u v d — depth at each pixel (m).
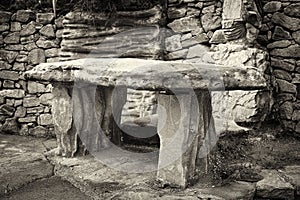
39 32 4.12
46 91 4.11
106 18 4.05
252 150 3.20
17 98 4.20
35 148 3.51
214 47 3.86
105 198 2.19
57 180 2.58
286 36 3.89
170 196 2.18
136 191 2.26
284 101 3.95
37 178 2.60
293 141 3.62
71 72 2.63
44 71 2.76
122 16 4.07
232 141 3.30
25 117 4.21
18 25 4.11
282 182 2.45
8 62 4.16
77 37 4.03
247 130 3.55
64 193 2.34
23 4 4.09
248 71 2.38
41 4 4.07
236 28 3.67
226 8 3.70
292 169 2.74
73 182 2.51
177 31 4.13
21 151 3.36
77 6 4.03
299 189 2.41
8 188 2.39
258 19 3.76
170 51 4.10
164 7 4.12
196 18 4.02
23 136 4.14
